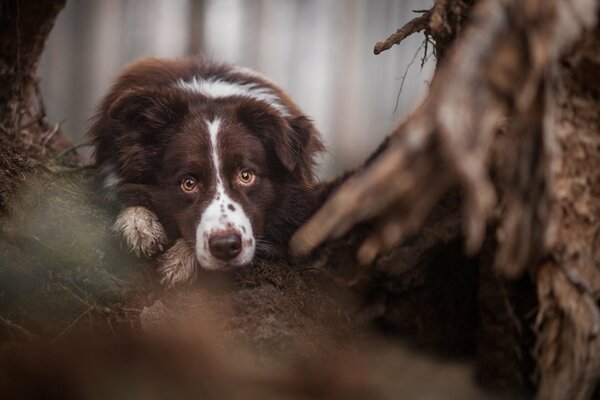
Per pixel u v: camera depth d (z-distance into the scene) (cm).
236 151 469
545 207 294
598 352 305
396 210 279
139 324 397
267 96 551
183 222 461
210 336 381
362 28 1600
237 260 440
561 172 311
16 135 553
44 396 332
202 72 565
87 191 505
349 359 409
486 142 263
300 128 511
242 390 350
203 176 464
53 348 363
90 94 1454
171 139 477
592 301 309
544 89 275
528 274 373
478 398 387
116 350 364
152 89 488
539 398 318
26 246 406
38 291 394
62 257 412
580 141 314
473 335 434
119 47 1485
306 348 393
